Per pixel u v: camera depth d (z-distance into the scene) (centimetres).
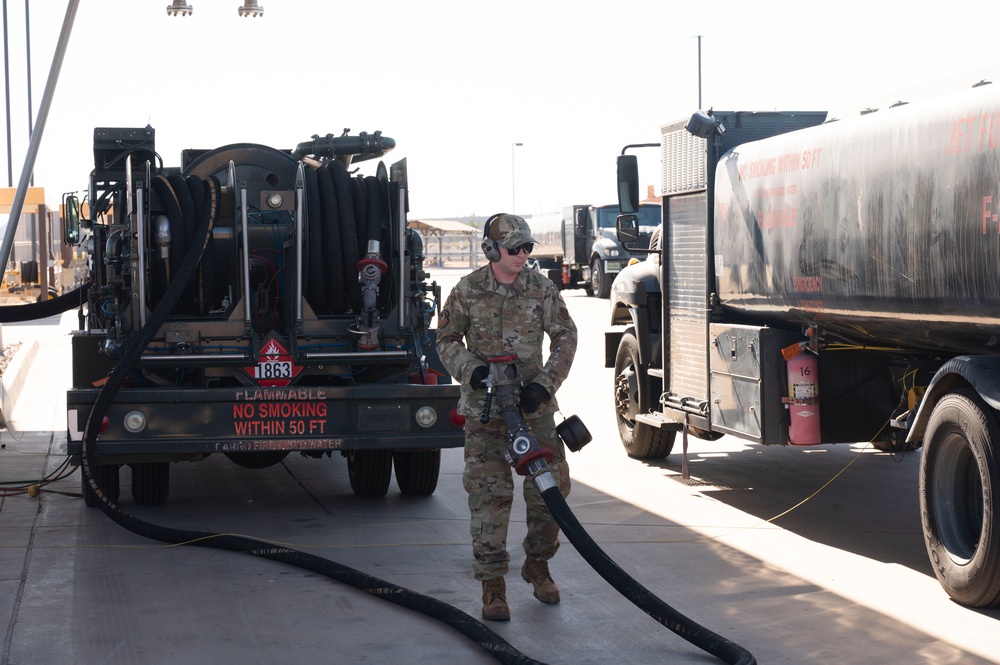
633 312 979
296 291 759
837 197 675
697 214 869
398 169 791
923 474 596
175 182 760
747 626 539
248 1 1081
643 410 980
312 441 745
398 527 755
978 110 554
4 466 981
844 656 496
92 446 722
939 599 583
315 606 574
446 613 539
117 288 741
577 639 521
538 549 568
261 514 798
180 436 732
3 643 516
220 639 521
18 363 1595
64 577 629
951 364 573
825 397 751
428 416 757
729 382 802
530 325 548
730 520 770
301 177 754
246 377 754
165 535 707
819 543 704
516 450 512
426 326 790
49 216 3200
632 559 665
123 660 493
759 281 773
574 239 3712
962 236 562
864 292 652
